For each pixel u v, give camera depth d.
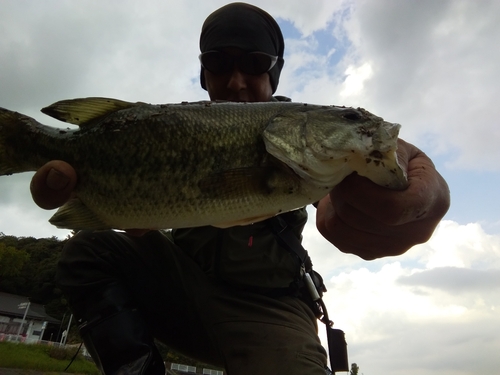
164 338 0.53
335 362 0.50
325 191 0.37
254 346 0.45
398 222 0.27
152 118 0.39
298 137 0.38
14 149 0.42
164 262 0.50
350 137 0.34
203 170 0.38
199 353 0.52
